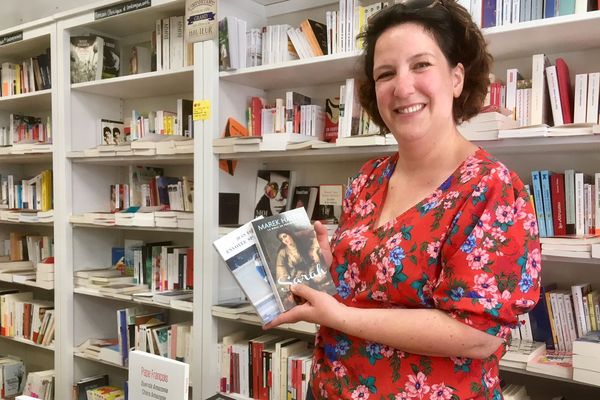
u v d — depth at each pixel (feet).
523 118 5.83
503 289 2.73
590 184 5.62
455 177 3.12
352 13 6.70
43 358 12.41
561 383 6.23
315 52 7.11
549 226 5.68
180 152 8.14
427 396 2.99
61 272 9.97
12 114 12.00
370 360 3.20
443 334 2.77
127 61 10.44
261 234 3.63
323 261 3.65
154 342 8.84
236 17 7.99
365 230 3.51
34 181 11.10
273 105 8.27
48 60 10.59
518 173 6.56
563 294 5.69
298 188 8.17
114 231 10.80
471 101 3.68
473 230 2.82
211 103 7.64
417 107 3.24
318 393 3.55
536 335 5.87
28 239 11.80
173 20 8.52
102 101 10.44
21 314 11.16
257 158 7.85
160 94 10.21
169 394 3.61
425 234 3.05
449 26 3.29
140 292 8.98
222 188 7.87
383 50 3.34
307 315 3.21
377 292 3.21
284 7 8.35
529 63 6.45
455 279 2.78
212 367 7.78
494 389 3.15
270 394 7.26
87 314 10.25
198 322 7.85
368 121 6.57
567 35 5.56
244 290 3.48
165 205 9.27
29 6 11.44
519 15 5.54
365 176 3.96
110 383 10.72
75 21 9.48
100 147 9.13
